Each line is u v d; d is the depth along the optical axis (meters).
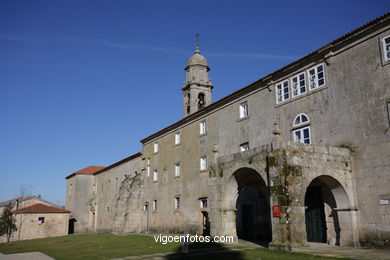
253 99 23.47
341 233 15.90
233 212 18.16
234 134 24.84
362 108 16.17
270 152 15.17
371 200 15.30
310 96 18.97
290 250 13.40
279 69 20.94
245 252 13.89
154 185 35.72
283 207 14.08
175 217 30.89
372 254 12.37
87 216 53.31
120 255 14.73
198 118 29.64
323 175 15.43
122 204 39.53
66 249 18.94
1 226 40.03
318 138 18.14
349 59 17.08
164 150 34.84
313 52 18.80
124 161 44.12
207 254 13.77
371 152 15.57
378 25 15.84
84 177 55.03
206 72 39.03
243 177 18.59
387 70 15.34
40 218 42.94
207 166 27.44
